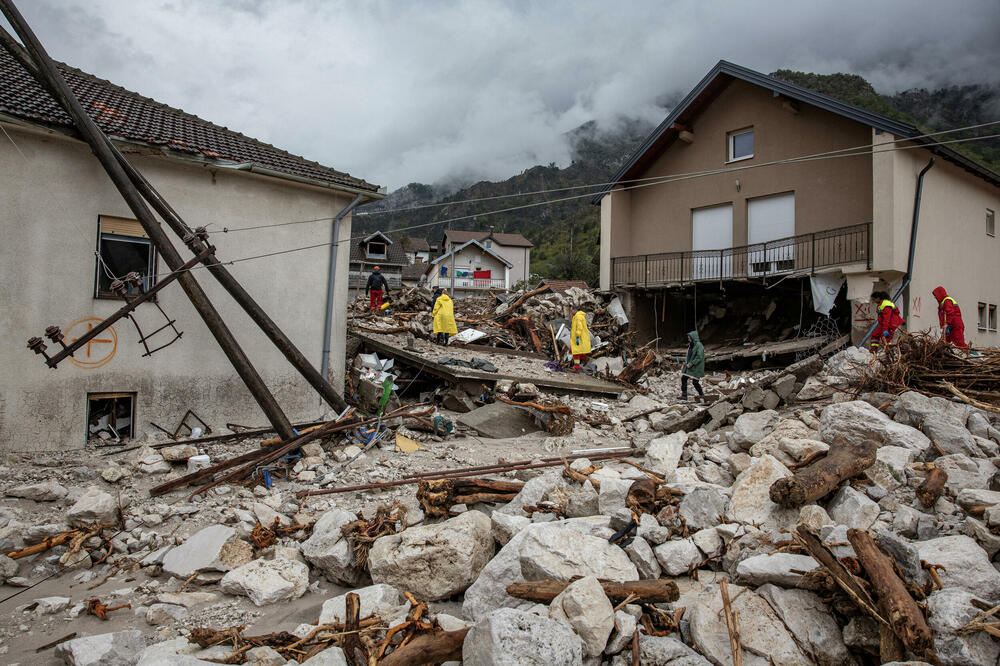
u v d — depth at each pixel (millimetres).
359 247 49000
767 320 19469
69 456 8391
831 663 3375
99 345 8938
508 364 14922
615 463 7949
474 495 6449
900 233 15305
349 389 12125
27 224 8430
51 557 5730
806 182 17578
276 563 5277
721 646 3482
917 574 3555
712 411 9391
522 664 2973
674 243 20781
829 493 5102
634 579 4258
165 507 6656
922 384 7945
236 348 8375
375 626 4035
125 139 8812
